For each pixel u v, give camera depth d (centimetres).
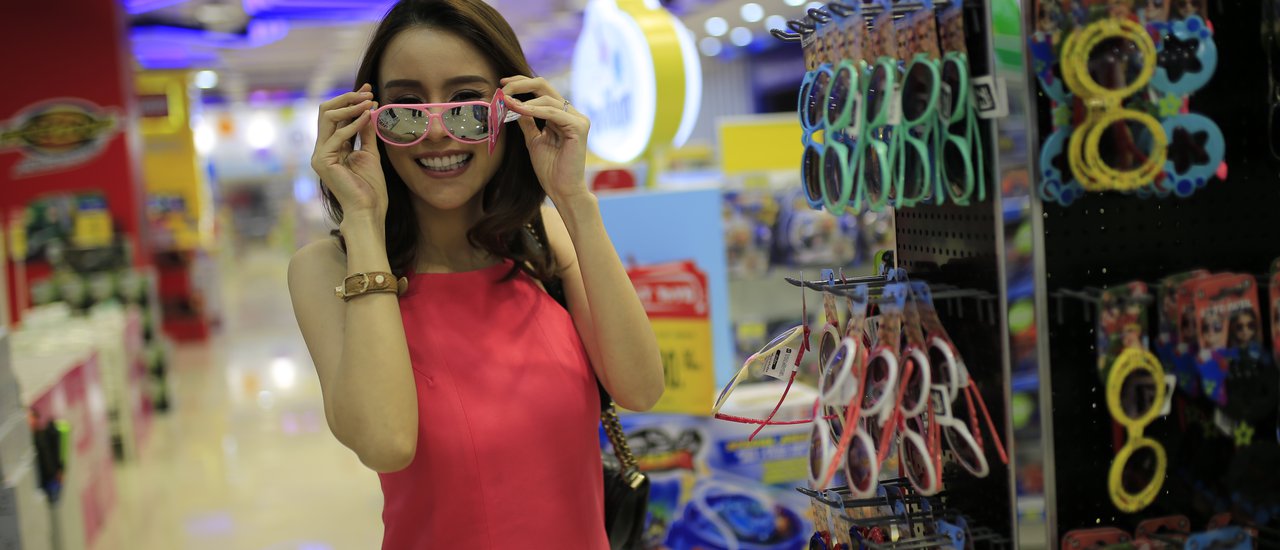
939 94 138
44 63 932
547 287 173
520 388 155
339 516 524
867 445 134
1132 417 141
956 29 135
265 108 3159
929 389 139
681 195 351
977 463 142
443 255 167
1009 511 142
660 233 351
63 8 933
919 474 143
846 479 140
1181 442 157
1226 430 152
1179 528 150
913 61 135
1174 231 155
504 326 159
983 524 150
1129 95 136
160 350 822
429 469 151
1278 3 149
